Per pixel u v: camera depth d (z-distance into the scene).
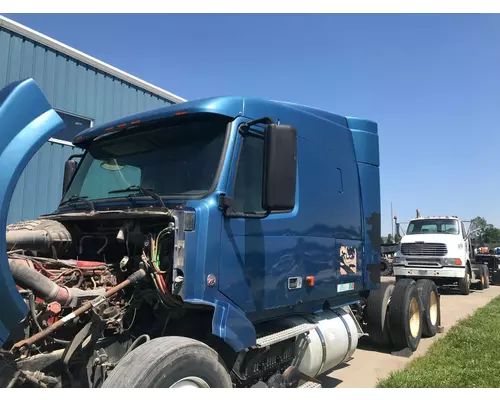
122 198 3.75
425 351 6.80
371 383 5.34
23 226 3.54
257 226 3.62
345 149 5.15
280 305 3.83
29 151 2.62
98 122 9.62
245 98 3.75
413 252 14.99
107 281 3.30
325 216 4.56
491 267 20.38
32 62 8.33
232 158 3.46
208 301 3.12
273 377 3.71
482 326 8.41
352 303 5.27
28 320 2.72
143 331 3.44
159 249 3.15
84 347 2.95
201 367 2.81
